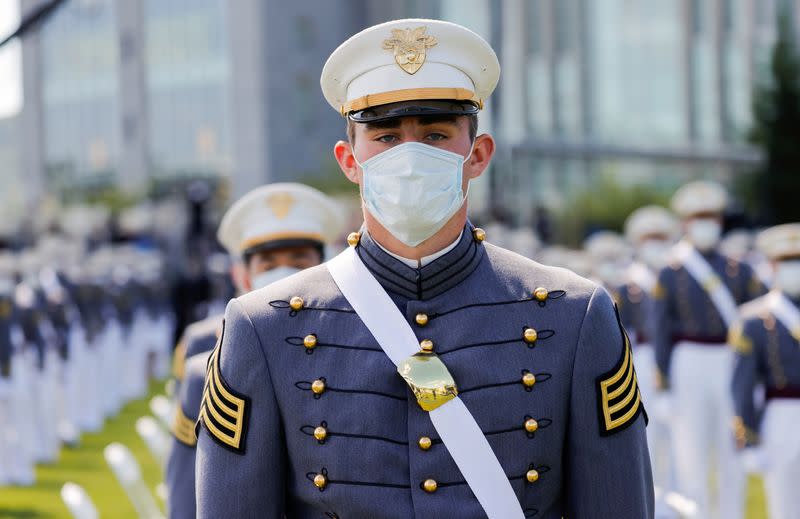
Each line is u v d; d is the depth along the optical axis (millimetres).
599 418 4734
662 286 15547
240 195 67062
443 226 4836
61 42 71438
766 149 60125
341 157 5109
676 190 64938
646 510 4828
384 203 4711
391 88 4762
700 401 15289
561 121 75062
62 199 70812
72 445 22188
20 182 73000
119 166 69875
